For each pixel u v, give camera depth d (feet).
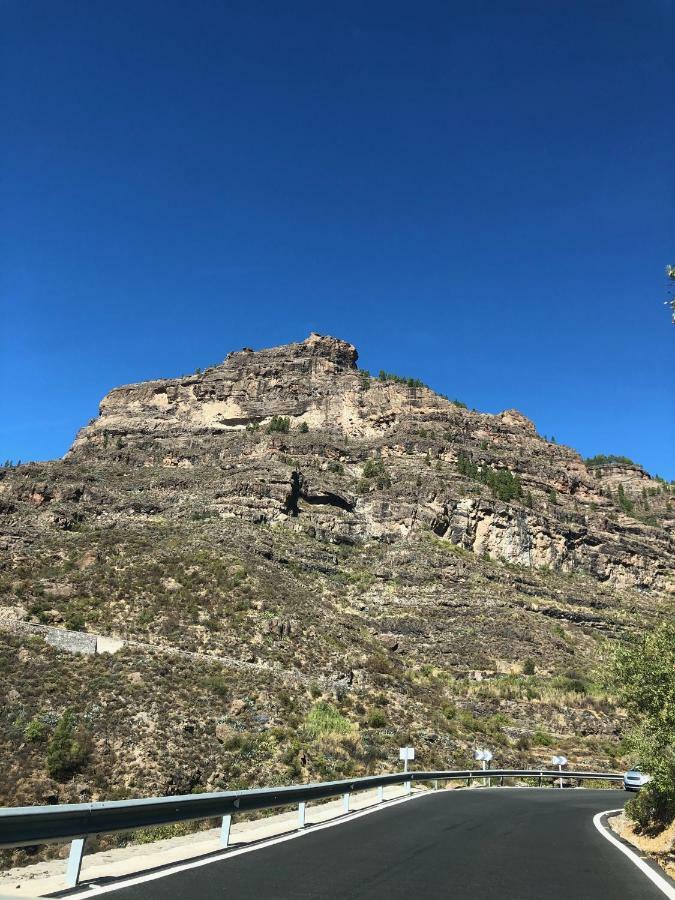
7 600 176.04
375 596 285.43
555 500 453.58
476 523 376.68
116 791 96.99
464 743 157.17
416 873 35.83
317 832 50.24
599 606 332.60
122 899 27.32
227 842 41.60
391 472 426.10
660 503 597.93
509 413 600.80
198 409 589.73
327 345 641.40
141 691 128.47
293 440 475.31
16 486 354.54
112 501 354.33
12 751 102.73
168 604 191.52
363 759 123.75
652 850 50.21
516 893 32.14
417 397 562.25
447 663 237.86
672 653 54.85
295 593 234.58
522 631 266.77
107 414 608.19
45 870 36.35
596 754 178.29
